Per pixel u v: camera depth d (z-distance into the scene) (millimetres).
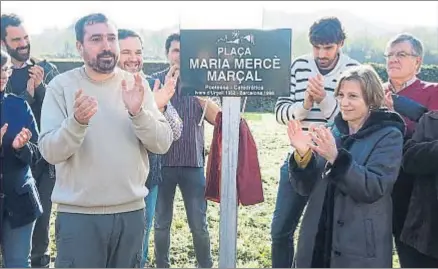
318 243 2867
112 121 2877
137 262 3047
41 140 2812
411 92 3500
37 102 3820
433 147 2945
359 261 2758
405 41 3461
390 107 3242
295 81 3707
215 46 2951
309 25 3607
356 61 3623
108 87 2926
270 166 4312
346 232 2789
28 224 3270
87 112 2639
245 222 4336
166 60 4141
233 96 2973
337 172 2688
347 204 2797
